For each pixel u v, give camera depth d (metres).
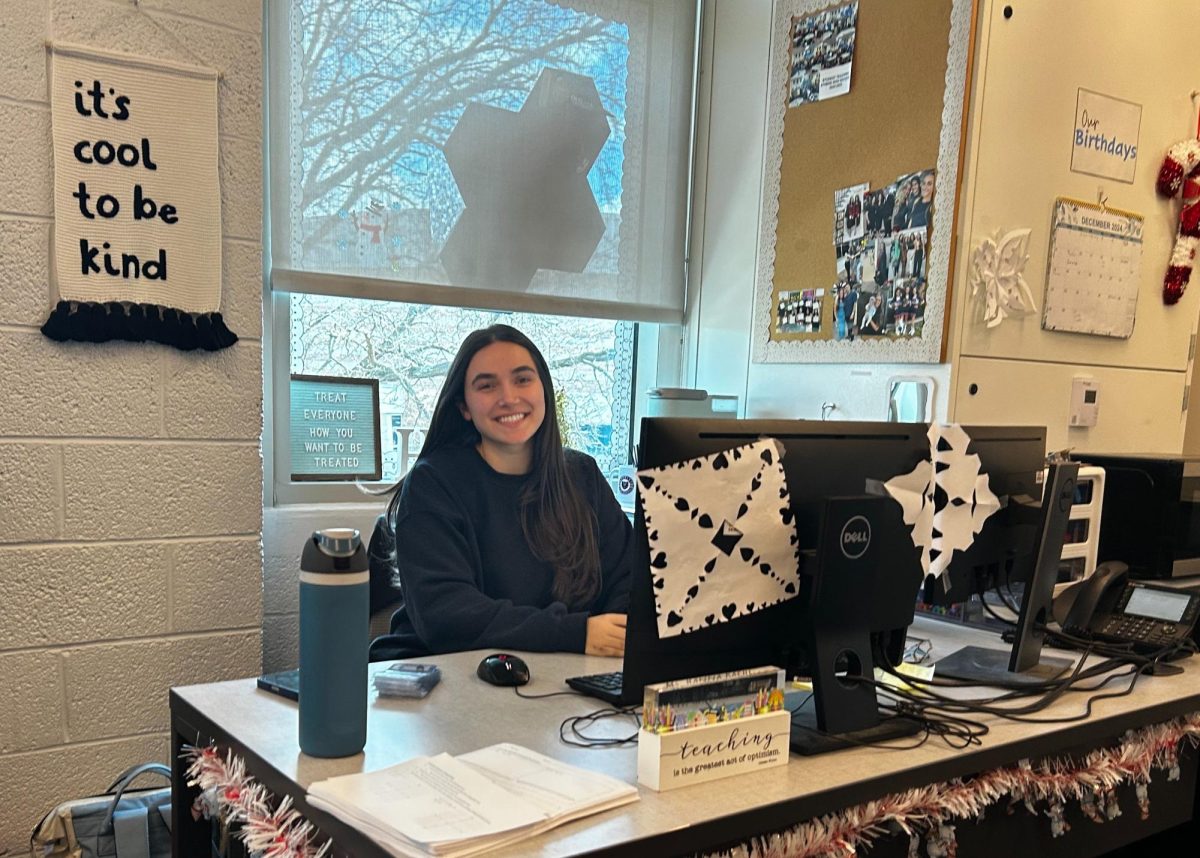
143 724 1.92
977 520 1.55
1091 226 2.40
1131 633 1.68
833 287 2.52
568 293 2.87
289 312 2.43
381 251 2.52
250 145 1.97
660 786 1.00
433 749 1.12
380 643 1.82
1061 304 2.36
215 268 1.93
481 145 2.66
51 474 1.79
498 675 1.39
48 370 1.77
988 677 1.49
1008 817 1.29
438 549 1.76
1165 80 2.53
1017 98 2.22
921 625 1.91
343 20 2.41
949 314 2.20
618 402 3.15
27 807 1.81
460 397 1.96
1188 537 2.06
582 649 1.60
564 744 1.15
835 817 1.04
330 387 2.52
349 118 2.44
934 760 1.13
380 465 2.60
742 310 2.90
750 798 0.99
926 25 2.25
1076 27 2.31
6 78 1.69
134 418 1.87
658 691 1.02
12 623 1.77
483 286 2.70
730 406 2.83
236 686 1.33
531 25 2.72
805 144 2.61
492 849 0.85
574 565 1.94
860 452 1.30
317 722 1.07
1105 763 1.33
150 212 1.85
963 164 2.17
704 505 1.16
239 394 1.98
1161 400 2.65
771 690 1.12
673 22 3.01
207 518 1.96
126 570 1.88
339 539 1.07
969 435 1.54
